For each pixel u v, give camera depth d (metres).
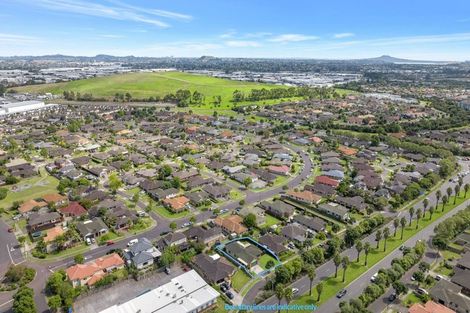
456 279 97.88
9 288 95.38
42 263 107.88
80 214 136.88
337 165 199.38
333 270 105.88
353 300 85.50
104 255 112.31
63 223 131.62
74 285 96.25
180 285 93.94
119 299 92.25
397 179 177.50
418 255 107.62
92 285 96.12
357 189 164.75
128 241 121.31
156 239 122.44
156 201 154.00
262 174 183.25
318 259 107.88
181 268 106.44
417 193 157.88
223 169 194.75
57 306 85.31
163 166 188.62
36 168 193.62
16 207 143.50
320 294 94.25
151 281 100.19
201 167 195.25
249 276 103.19
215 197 157.12
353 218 136.00
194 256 111.62
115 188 160.00
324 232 128.75
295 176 189.00
